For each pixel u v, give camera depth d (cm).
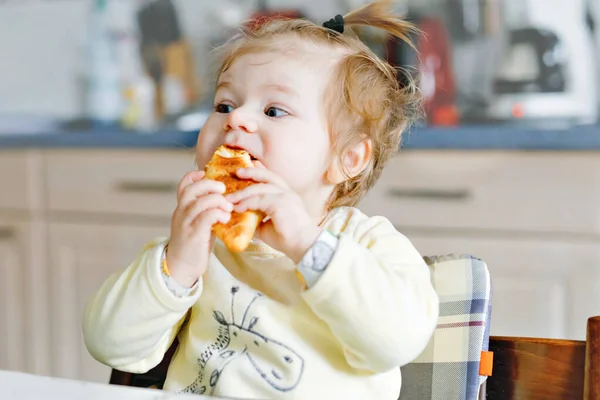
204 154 90
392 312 78
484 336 89
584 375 82
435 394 88
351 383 84
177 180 200
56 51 267
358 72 95
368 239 88
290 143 87
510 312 174
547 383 85
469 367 88
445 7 229
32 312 216
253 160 87
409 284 82
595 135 167
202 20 253
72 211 211
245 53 92
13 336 219
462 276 91
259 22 110
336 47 95
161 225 203
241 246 77
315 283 77
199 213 78
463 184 176
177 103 247
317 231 79
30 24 269
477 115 222
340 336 79
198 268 81
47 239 213
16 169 214
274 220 78
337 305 77
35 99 270
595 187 168
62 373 216
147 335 83
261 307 86
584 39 215
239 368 85
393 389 86
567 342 85
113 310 83
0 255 217
